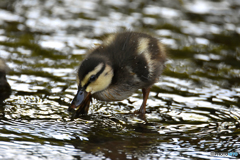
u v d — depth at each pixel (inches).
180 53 610.9
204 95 482.6
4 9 725.9
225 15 757.3
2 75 454.6
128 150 339.9
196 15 752.3
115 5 778.2
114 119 408.2
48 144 341.1
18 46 593.9
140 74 416.5
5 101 427.8
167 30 684.7
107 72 405.1
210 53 616.1
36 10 734.5
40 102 433.1
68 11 738.2
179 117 422.0
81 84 396.2
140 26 686.5
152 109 439.5
